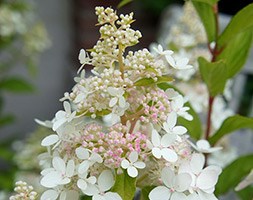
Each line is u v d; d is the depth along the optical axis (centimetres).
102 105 57
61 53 231
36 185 136
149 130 58
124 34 56
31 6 187
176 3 215
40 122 63
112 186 55
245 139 126
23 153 145
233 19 73
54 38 228
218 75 76
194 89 104
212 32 79
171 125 57
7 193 162
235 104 125
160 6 215
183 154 57
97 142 56
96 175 56
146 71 57
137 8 218
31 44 179
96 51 57
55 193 56
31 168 145
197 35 108
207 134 82
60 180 55
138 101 57
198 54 104
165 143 55
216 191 81
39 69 229
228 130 76
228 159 106
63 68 233
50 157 61
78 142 57
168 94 60
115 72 56
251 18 72
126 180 56
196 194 55
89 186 55
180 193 54
